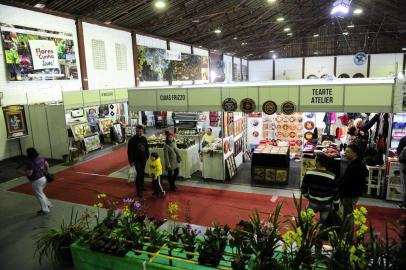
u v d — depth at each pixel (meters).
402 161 5.60
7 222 5.65
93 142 11.28
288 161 7.67
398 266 2.64
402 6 16.36
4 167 9.11
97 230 3.84
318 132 9.09
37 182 5.80
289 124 9.27
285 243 2.96
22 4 9.35
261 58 31.81
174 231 3.71
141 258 3.38
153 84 16.67
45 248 4.01
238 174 8.27
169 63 18.16
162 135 9.41
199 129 10.25
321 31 25.17
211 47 23.83
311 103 6.17
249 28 19.78
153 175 6.62
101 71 12.91
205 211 5.92
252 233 3.22
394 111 5.64
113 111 13.72
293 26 22.05
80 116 11.67
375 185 6.27
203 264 3.18
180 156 7.77
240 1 13.91
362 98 5.80
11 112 9.29
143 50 15.71
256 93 6.55
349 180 4.21
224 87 6.83
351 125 8.73
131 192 7.09
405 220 3.40
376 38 25.72
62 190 7.32
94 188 7.43
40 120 9.98
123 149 11.84
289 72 29.98
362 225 2.82
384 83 5.61
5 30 8.95
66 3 10.23
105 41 13.09
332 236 2.98
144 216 4.06
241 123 9.06
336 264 2.79
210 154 7.65
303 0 15.93
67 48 11.09
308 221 3.05
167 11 13.42
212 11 14.48
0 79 8.98
